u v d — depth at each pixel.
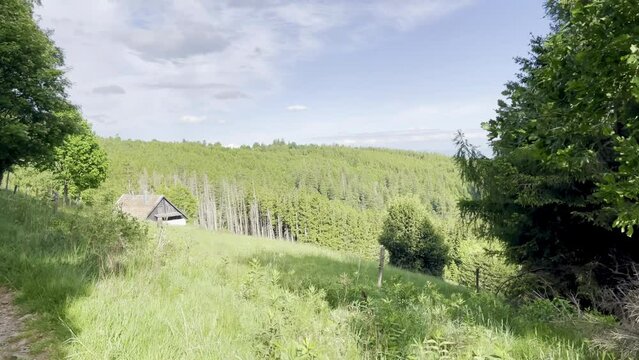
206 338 4.38
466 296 10.84
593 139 7.33
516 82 10.80
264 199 106.75
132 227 9.75
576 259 10.41
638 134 3.99
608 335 4.59
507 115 8.06
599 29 3.79
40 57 17.78
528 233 11.09
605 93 3.98
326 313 5.68
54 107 19.02
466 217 12.55
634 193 3.61
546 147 4.66
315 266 15.41
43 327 4.71
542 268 10.80
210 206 114.88
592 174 8.38
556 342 4.98
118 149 187.00
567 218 10.41
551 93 4.68
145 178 122.88
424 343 3.96
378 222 93.88
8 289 5.91
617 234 9.41
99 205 10.62
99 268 6.82
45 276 6.16
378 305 5.49
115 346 4.09
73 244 8.20
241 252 17.17
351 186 175.75
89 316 4.86
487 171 10.95
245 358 3.99
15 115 17.45
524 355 4.36
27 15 19.17
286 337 4.19
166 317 4.96
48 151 19.95
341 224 92.19
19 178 34.09
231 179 154.62
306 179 183.38
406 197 43.97
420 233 42.38
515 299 10.20
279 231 100.06
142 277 6.64
